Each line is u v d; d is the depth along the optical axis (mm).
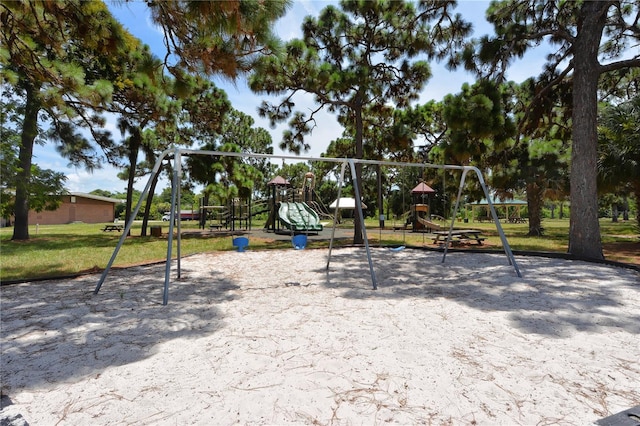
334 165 23125
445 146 7246
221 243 11180
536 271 5570
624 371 2115
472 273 5527
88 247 9938
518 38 7238
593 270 5617
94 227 23734
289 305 3701
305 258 7625
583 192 6781
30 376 2102
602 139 8430
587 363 2225
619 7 7367
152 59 4895
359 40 9797
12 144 9250
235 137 23500
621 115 8109
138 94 10609
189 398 1822
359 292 4297
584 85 6727
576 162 6875
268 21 3592
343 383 1960
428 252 8469
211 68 4219
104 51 5012
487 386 1923
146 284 4852
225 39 4012
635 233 14508
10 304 3773
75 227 23766
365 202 30578
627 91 9969
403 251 8734
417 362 2238
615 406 1731
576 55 6844
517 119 9672
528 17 8297
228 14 3305
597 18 6617
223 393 1869
